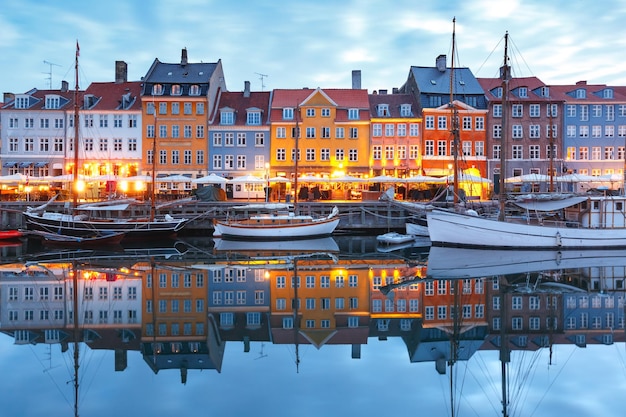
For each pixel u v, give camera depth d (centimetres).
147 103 6259
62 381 1431
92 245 4116
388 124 6325
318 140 6297
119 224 4216
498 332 1866
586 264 3114
